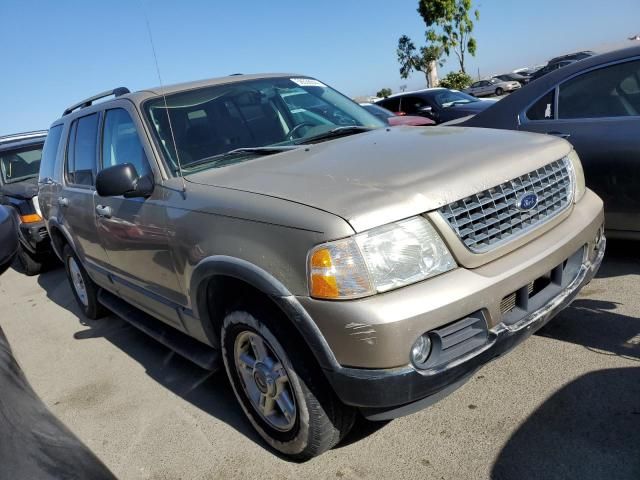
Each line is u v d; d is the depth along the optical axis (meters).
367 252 2.06
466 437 2.56
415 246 2.13
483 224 2.30
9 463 1.27
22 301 6.43
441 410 2.80
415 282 2.11
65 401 3.68
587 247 2.76
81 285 5.19
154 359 4.10
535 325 2.41
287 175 2.58
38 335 5.11
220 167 3.05
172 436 3.04
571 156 2.95
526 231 2.46
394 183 2.27
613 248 4.49
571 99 4.17
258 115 3.56
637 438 2.36
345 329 2.05
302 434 2.44
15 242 2.33
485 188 2.33
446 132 3.11
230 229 2.44
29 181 7.91
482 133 3.01
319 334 2.13
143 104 3.43
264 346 2.55
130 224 3.26
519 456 2.38
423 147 2.72
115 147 3.67
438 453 2.50
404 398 2.09
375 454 2.58
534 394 2.78
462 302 2.12
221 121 3.42
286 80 4.02
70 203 4.38
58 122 5.11
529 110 4.42
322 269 2.07
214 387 3.52
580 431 2.46
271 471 2.61
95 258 4.23
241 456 2.76
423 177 2.30
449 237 2.19
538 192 2.58
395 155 2.62
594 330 3.27
